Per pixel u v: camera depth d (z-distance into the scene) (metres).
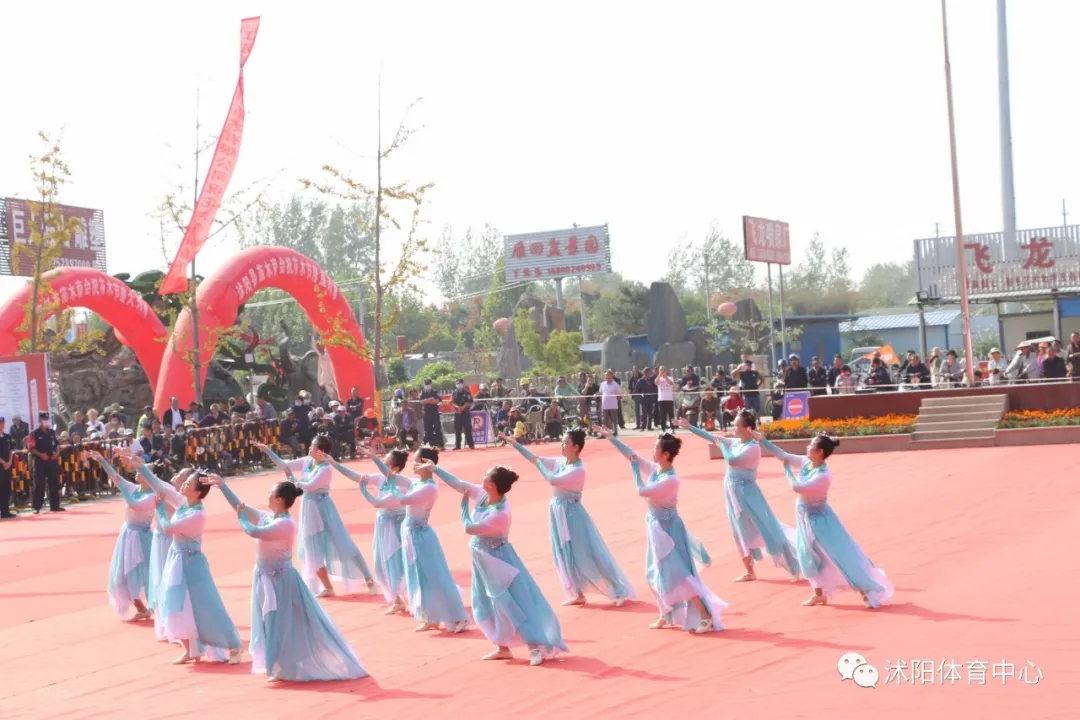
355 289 82.94
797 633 9.88
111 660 10.58
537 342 58.03
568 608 11.62
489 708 8.23
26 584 15.28
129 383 38.47
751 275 108.25
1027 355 33.50
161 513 11.33
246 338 41.28
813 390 32.62
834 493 18.97
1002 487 18.06
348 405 33.06
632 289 76.31
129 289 34.72
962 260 28.97
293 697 8.88
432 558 10.98
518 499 21.09
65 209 46.28
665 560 10.28
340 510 21.38
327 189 33.75
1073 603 10.06
